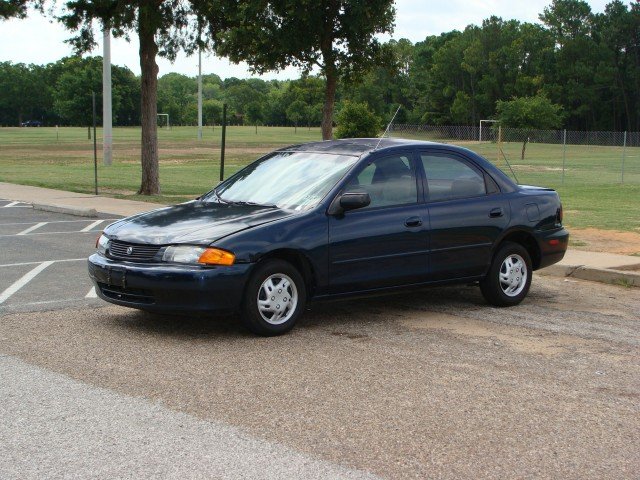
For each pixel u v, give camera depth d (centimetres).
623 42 11700
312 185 769
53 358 638
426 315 821
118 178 3152
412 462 444
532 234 875
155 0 2144
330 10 2139
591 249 1277
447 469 436
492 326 777
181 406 530
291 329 736
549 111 6425
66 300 855
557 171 3884
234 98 19375
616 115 11731
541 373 621
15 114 18975
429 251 796
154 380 585
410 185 797
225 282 683
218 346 682
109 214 1723
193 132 12950
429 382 591
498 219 845
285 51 2131
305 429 491
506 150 5756
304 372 611
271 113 18000
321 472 428
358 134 4134
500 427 502
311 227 727
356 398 552
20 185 2558
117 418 506
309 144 859
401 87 13262
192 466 434
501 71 12325
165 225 733
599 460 454
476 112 12538
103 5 2138
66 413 514
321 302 750
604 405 549
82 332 721
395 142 822
